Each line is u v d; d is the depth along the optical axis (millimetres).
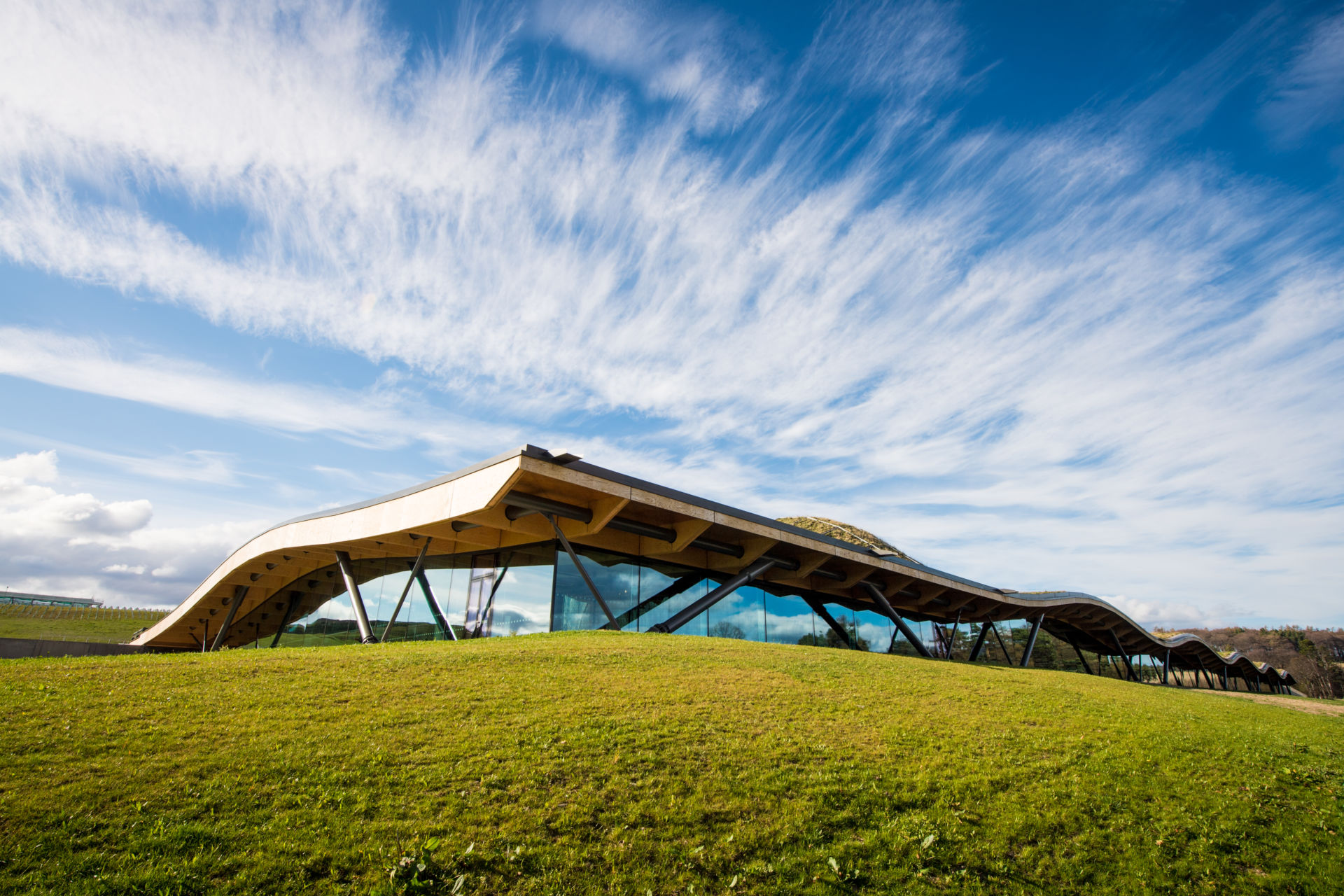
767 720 12398
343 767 8680
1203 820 10234
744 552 35125
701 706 12875
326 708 10984
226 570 40906
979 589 49969
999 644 61812
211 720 10086
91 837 6680
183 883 6129
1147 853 8938
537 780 8758
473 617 30875
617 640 20906
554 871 6934
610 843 7547
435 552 32906
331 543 32875
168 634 52062
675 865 7281
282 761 8711
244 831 7043
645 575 32375
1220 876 8633
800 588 42188
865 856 7898
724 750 10484
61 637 66375
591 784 8812
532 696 12492
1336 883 8719
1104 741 13898
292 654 15820
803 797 9102
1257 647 162000
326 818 7445
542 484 24922
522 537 30516
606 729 10867
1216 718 20469
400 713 10992
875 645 46500
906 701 15422
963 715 14672
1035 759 12031
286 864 6559
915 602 49906
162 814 7207
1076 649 75438
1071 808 9898
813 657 20859
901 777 10227
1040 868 8195
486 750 9586
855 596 46250
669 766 9609
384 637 30297
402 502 29078
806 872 7461
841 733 12094
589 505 27859
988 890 7602
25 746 8539
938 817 9047
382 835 7203
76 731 9188
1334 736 20656
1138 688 28016
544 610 28500
